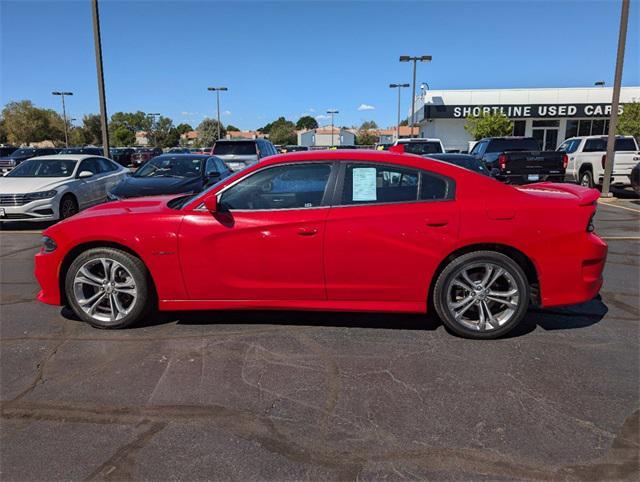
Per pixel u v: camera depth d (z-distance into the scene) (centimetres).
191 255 398
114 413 296
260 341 398
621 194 1506
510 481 237
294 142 9606
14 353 379
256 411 298
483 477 240
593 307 476
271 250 393
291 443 267
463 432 276
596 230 892
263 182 401
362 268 389
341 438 271
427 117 3528
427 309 401
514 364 357
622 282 560
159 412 297
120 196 874
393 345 390
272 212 394
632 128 2452
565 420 287
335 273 392
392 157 398
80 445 266
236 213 398
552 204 387
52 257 418
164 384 330
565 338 403
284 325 431
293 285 398
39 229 982
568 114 3372
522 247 382
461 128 3609
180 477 241
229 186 403
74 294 421
